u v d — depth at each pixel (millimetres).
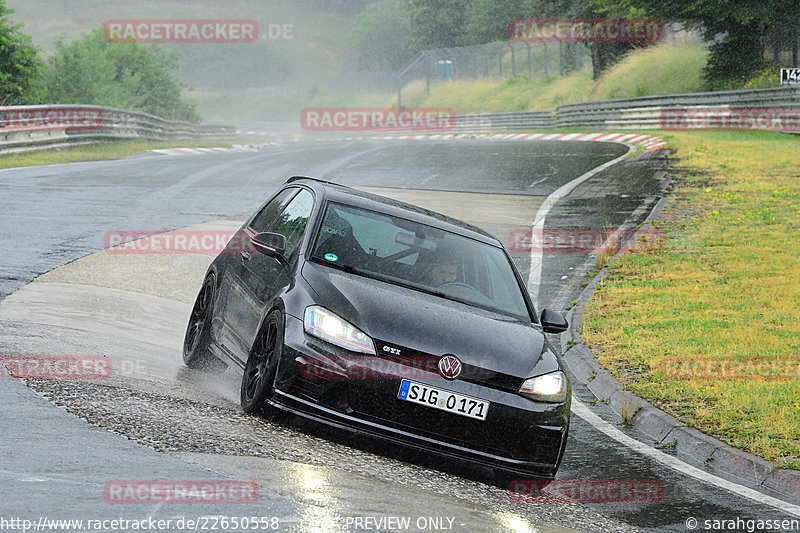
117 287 38750
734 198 70938
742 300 44625
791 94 111375
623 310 43844
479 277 24469
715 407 29938
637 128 145625
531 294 48281
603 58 199625
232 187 80000
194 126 186375
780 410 29359
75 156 107125
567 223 65625
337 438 20859
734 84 140875
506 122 195625
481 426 20188
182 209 64750
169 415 19781
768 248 55375
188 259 46906
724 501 22750
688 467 25641
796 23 134375
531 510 18984
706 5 135500
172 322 34062
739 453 25781
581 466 24984
